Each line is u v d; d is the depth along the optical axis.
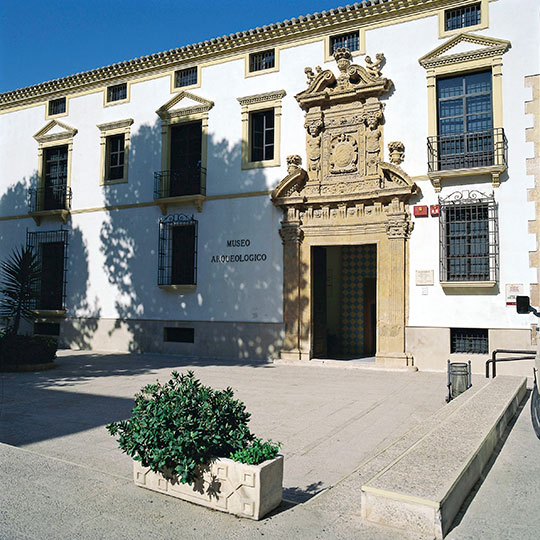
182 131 18.67
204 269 17.39
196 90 18.11
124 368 14.55
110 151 20.12
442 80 14.61
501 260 13.30
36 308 20.58
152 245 18.52
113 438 7.22
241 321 16.61
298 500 4.95
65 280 20.25
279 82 16.66
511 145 13.39
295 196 15.95
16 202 21.97
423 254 14.20
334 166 15.62
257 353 16.28
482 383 10.18
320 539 3.83
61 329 20.19
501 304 13.24
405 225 14.34
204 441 4.53
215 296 17.12
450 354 13.74
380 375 13.31
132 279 18.78
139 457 4.89
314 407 9.35
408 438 6.17
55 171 21.47
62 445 6.88
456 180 13.93
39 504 4.58
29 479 5.21
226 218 17.16
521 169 13.25
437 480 4.21
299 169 15.80
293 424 8.12
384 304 14.59
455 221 13.95
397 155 14.54
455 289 13.76
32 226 21.41
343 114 15.62
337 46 16.14
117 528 4.11
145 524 4.17
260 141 17.30
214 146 17.58
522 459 5.65
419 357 14.05
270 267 16.33
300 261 15.93
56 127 21.20
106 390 10.98
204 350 17.11
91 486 5.03
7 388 11.23
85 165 20.33
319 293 16.58
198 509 4.48
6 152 22.47
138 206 18.92
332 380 12.45
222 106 17.55
